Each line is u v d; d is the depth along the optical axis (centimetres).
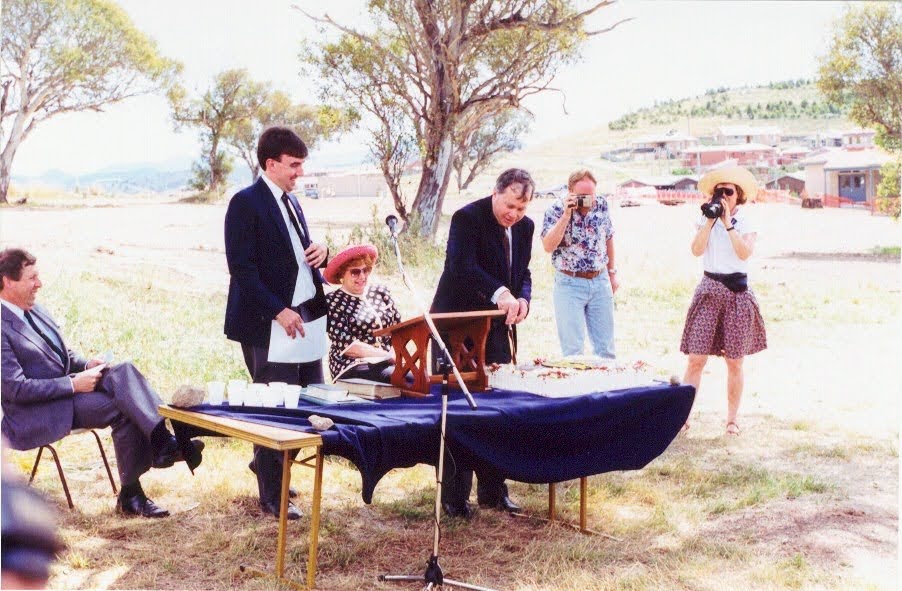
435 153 2197
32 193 4822
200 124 5600
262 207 467
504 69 2180
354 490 542
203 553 428
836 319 1287
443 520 485
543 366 469
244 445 622
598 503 521
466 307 489
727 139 12531
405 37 2173
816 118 15962
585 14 1997
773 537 469
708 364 1000
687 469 588
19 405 456
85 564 405
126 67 4488
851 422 736
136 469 477
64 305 1066
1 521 65
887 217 3631
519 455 397
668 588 395
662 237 2803
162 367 819
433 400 416
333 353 506
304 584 389
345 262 505
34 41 4191
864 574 416
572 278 638
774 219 3847
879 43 2581
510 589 393
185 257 1777
